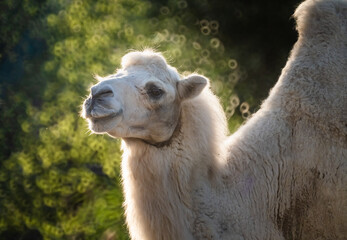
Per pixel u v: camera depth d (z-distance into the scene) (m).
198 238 16.03
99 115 15.23
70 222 26.83
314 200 16.80
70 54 29.41
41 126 29.23
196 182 16.16
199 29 37.97
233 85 35.25
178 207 15.94
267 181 16.67
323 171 16.69
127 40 30.48
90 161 27.89
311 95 16.94
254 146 16.84
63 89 29.42
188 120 16.31
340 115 16.73
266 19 46.91
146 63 16.44
